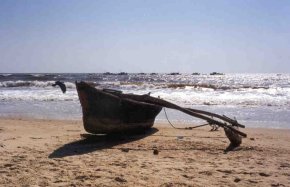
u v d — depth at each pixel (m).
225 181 6.09
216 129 12.99
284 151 9.03
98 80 69.69
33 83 44.59
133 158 7.96
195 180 6.13
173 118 17.03
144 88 41.84
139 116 11.75
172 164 7.38
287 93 33.16
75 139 10.62
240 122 15.45
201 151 8.94
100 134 11.48
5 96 27.80
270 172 6.77
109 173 6.53
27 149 8.85
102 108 10.33
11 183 5.82
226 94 31.45
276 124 14.91
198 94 31.31
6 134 11.20
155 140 10.62
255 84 62.72
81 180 6.05
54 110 19.55
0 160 7.53
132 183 5.90
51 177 6.21
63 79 65.94
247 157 8.24
